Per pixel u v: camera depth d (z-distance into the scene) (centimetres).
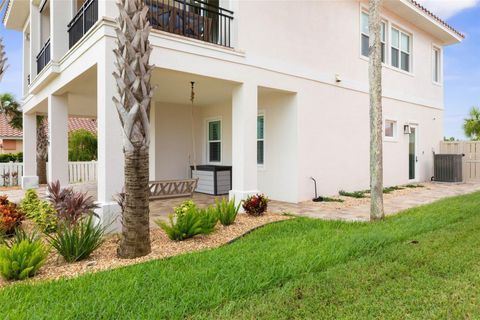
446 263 388
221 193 1055
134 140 421
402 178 1271
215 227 591
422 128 1391
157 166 1067
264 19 812
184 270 375
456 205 770
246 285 324
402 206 813
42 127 1469
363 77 1106
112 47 566
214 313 276
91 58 620
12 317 264
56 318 262
